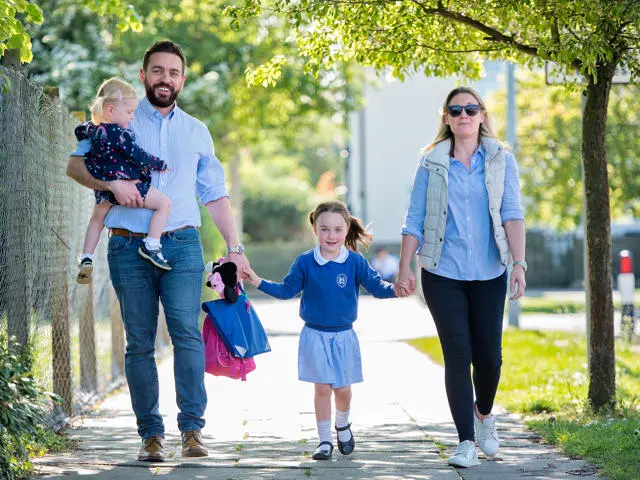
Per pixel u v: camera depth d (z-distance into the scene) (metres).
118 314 27.62
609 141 59.31
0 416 13.96
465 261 16.53
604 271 21.20
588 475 15.35
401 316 56.66
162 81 16.50
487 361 16.67
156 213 16.06
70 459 16.66
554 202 65.62
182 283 16.38
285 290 16.83
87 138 16.28
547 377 27.44
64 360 20.34
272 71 23.22
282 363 32.53
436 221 16.61
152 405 16.42
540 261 96.12
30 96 18.20
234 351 16.50
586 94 21.30
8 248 16.69
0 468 14.23
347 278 16.86
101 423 20.92
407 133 97.81
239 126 71.12
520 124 65.62
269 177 159.75
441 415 21.94
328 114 65.94
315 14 20.00
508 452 17.47
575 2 18.94
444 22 21.80
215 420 21.36
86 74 50.03
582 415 20.78
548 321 55.06
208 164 17.03
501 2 19.41
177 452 17.38
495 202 16.61
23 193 17.45
